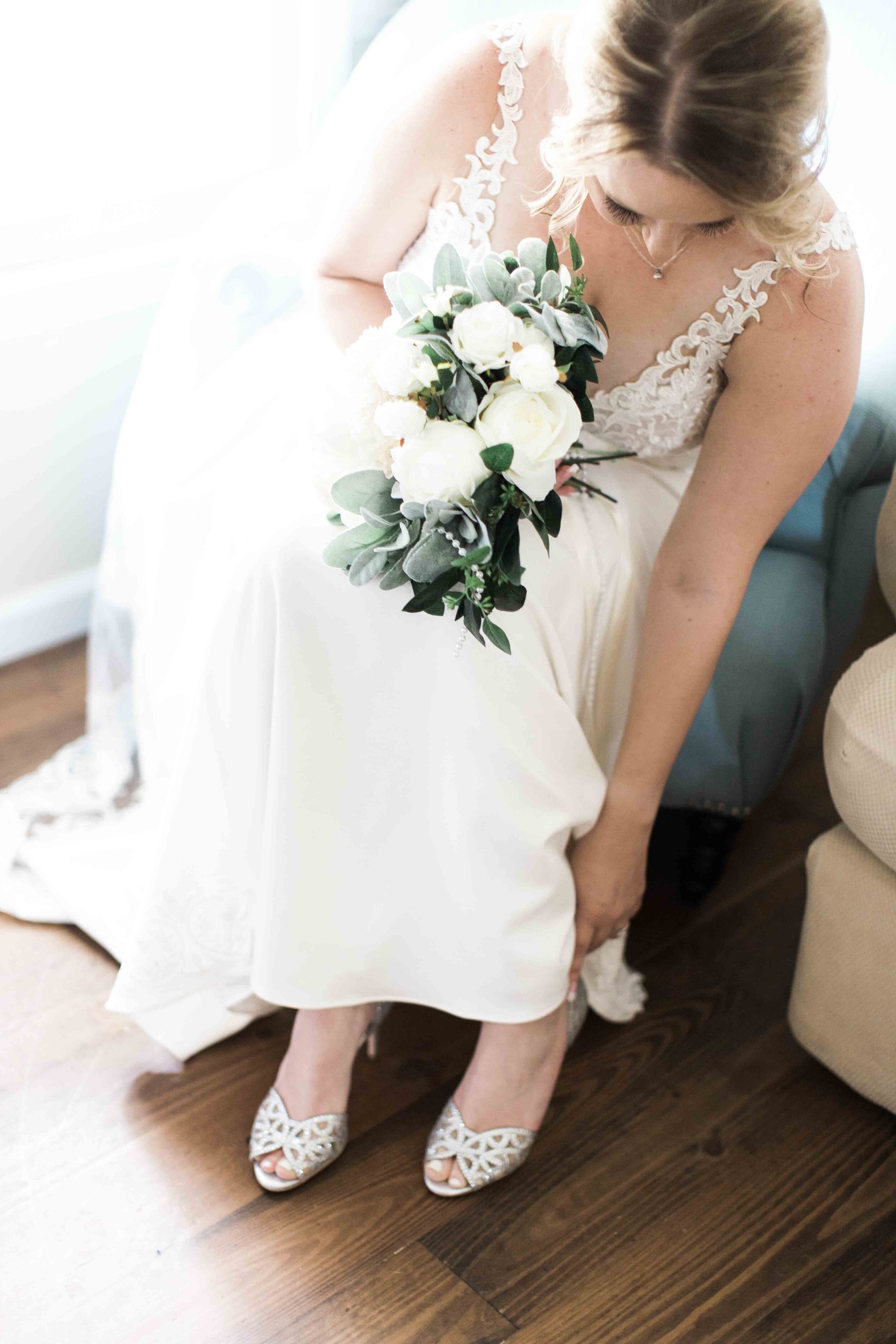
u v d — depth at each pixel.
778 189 0.93
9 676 1.97
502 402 0.98
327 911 1.17
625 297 1.17
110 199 1.89
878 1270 1.22
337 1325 1.14
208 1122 1.33
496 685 1.09
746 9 0.86
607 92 0.91
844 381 1.14
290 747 1.11
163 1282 1.16
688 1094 1.40
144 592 1.50
